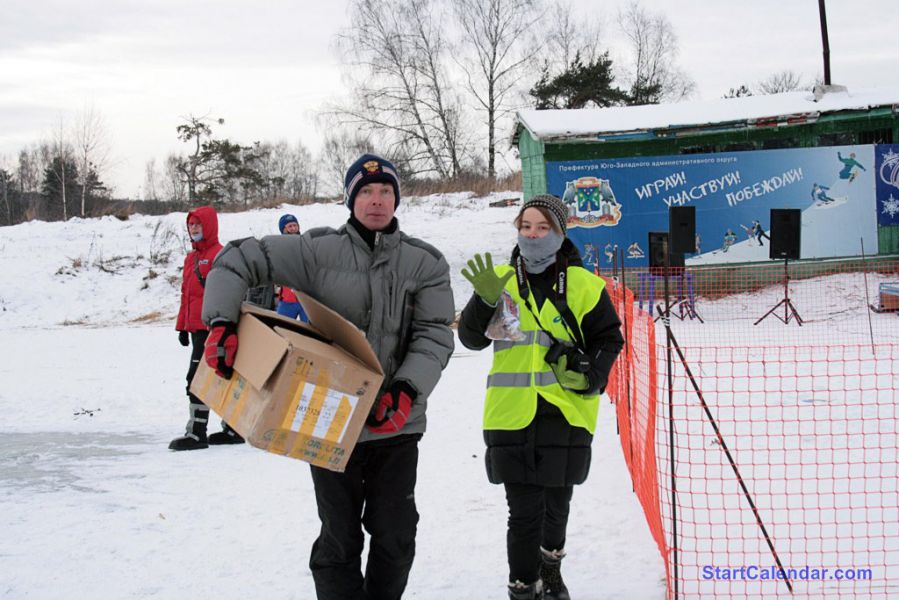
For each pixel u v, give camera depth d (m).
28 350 15.21
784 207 18.58
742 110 19.17
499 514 5.37
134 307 22.09
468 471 6.45
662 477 5.62
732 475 5.61
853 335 13.00
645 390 5.32
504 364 3.85
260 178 48.97
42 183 55.56
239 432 3.02
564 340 3.81
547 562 3.96
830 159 18.48
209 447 7.84
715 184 18.58
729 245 18.59
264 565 4.51
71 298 22.52
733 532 4.65
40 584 4.20
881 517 4.73
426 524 5.20
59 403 10.39
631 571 4.27
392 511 3.38
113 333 17.77
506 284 3.88
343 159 42.41
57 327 19.94
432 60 36.72
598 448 6.94
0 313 21.55
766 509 4.94
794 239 15.06
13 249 25.19
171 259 24.50
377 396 3.34
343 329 3.17
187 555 4.65
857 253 18.61
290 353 2.88
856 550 4.31
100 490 6.06
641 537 4.75
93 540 4.88
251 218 27.47
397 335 3.43
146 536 4.97
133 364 13.40
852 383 8.75
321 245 3.40
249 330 3.12
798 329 14.12
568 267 3.88
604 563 4.41
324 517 3.36
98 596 4.07
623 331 7.23
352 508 3.36
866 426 6.87
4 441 8.18
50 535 4.96
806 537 4.36
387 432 3.26
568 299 3.80
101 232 26.62
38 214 45.09
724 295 18.41
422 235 24.62
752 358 10.80
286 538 4.95
